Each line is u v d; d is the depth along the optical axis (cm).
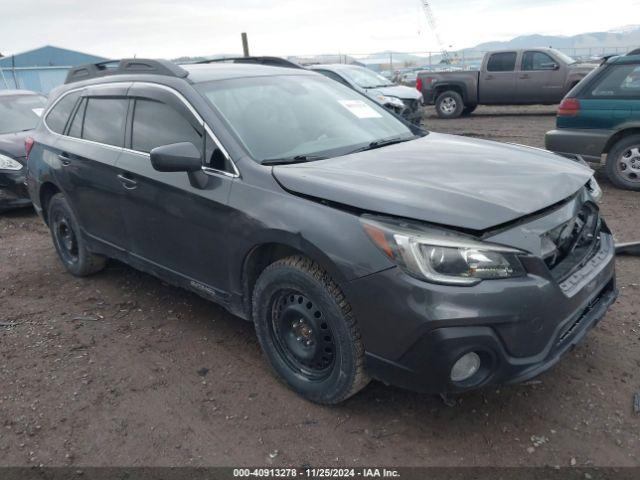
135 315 438
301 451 281
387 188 282
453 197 270
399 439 286
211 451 284
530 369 262
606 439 277
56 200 500
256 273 333
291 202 296
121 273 524
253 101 378
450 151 354
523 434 284
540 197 281
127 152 402
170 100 376
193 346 385
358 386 291
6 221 755
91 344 396
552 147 769
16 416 318
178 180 355
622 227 584
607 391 312
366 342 273
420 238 255
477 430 289
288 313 311
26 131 830
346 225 273
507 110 1947
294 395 324
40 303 471
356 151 360
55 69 2984
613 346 355
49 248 622
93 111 450
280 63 498
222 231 330
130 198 396
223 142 338
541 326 259
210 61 499
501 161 331
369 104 443
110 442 294
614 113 704
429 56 3045
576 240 299
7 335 415
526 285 255
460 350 249
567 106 743
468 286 249
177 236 367
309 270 289
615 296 321
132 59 424
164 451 285
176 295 470
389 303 258
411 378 263
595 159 735
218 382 341
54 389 343
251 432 296
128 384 345
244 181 322
